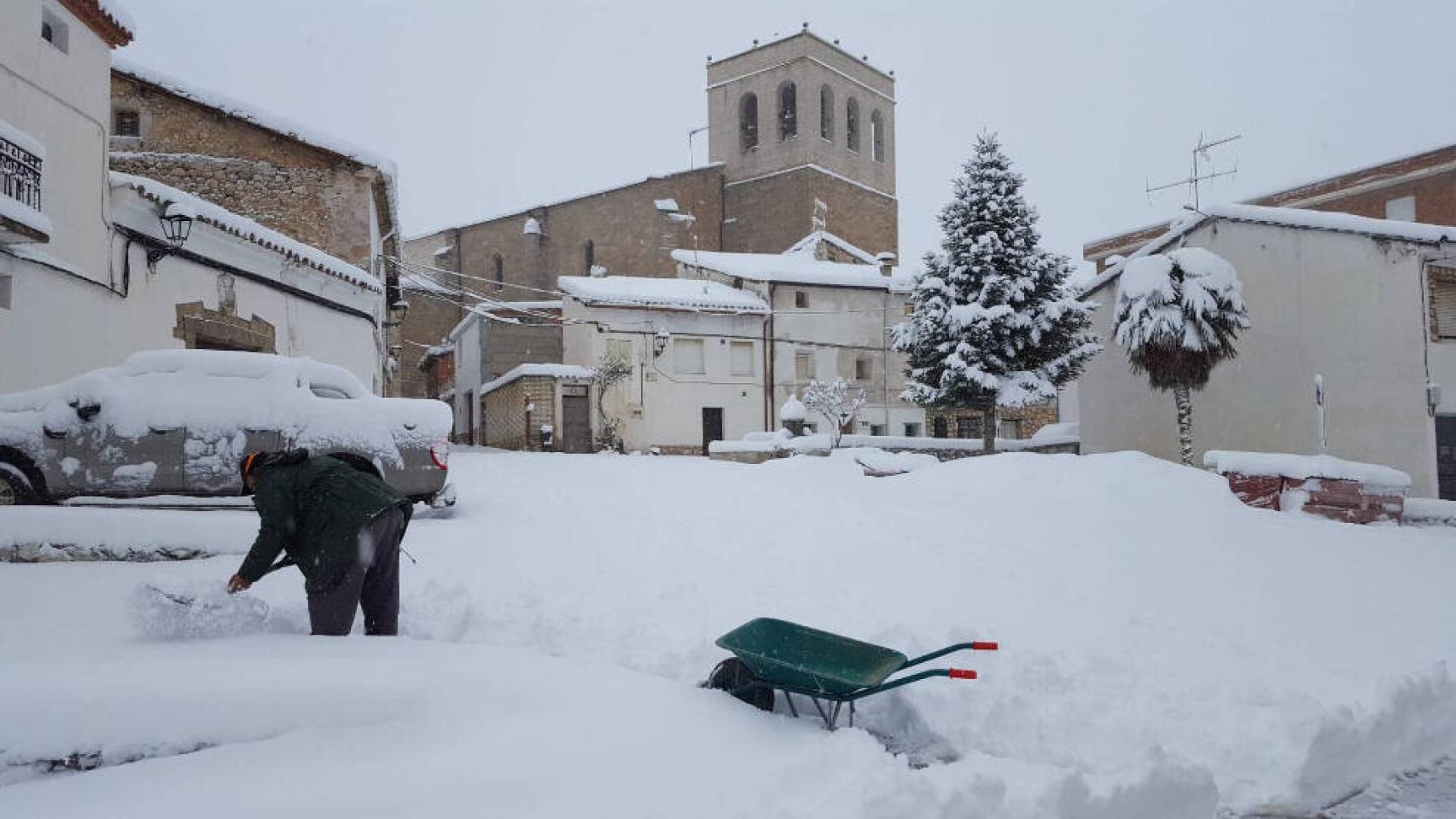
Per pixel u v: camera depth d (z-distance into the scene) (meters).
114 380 9.33
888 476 17.50
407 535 8.73
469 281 56.84
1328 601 7.00
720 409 39.34
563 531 9.41
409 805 2.95
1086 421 31.23
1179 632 5.97
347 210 22.02
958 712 4.61
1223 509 11.90
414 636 5.81
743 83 59.12
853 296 42.16
